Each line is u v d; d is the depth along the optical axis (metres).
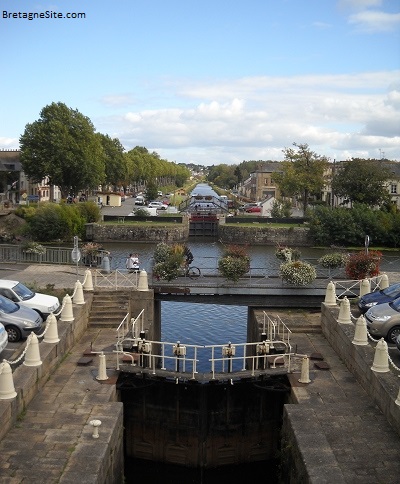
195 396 17.70
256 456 18.23
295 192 80.75
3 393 13.45
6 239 59.53
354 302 23.41
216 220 71.19
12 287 21.08
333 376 17.19
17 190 93.19
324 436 13.24
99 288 24.55
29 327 18.50
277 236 66.19
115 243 64.50
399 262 43.72
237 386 17.72
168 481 18.03
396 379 14.83
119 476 14.61
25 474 11.41
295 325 21.97
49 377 16.52
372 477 11.54
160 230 66.06
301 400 15.36
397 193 86.62
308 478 11.59
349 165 76.81
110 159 106.56
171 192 163.75
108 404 14.78
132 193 134.88
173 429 18.02
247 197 141.75
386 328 18.86
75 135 78.19
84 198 93.81
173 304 36.94
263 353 19.16
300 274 25.12
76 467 11.68
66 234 63.03
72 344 19.39
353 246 65.38
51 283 26.38
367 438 13.19
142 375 17.36
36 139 74.88
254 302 24.48
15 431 13.20
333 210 66.94
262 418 18.00
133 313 23.98
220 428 17.92
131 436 18.33
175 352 18.30
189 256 29.30
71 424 13.61
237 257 27.08
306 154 78.44
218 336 30.17
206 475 18.05
